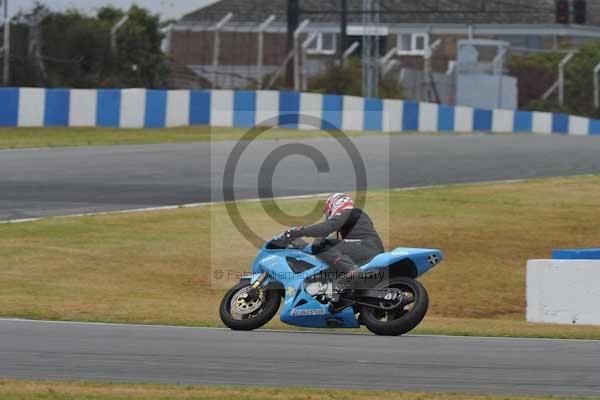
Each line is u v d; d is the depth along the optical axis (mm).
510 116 117188
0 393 18125
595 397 18625
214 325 29719
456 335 28453
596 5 196375
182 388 18938
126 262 41625
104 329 27688
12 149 71812
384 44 183625
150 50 118438
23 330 26984
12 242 43469
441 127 108750
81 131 83750
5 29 99062
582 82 154375
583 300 33469
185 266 41688
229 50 134500
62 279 38469
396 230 48438
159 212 50625
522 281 41656
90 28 110000
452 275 42125
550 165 72875
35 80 100562
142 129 88062
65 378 20016
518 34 186625
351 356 23156
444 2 188375
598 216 52906
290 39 134375
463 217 51781
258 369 21281
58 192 55375
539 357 23250
